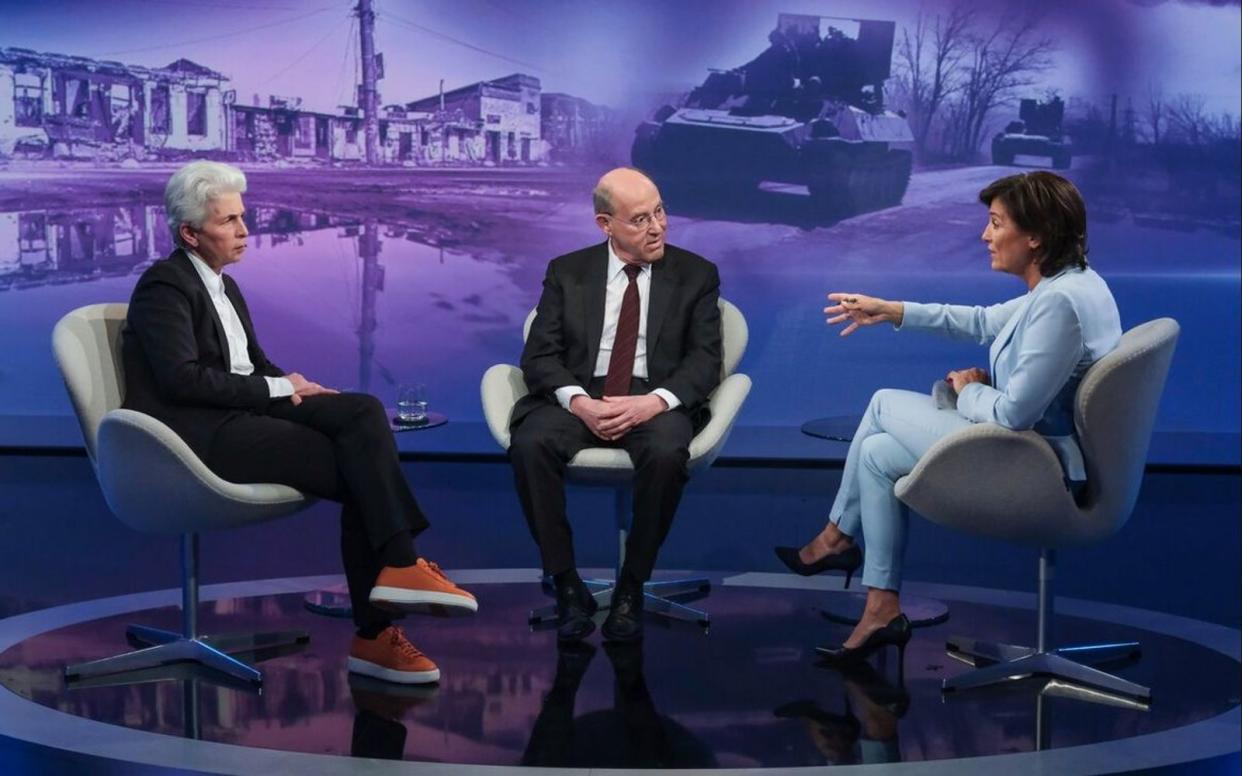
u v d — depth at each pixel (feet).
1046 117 19.56
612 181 12.02
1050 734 9.16
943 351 19.66
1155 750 8.86
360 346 20.07
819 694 10.00
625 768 8.52
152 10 19.58
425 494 16.93
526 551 14.39
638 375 12.16
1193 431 19.84
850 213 19.75
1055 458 9.42
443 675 10.39
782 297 19.83
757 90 19.58
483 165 19.80
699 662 10.75
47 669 10.47
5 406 20.15
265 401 10.49
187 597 10.62
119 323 10.77
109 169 19.86
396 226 19.86
